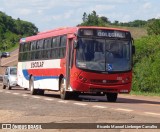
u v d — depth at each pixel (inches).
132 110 798.5
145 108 858.8
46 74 1204.5
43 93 1323.8
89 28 1017.5
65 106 840.9
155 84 1545.3
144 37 1747.0
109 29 1027.9
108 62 1017.5
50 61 1176.8
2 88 1801.2
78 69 1003.9
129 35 1041.5
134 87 1614.2
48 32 1232.8
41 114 686.5
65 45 1071.0
